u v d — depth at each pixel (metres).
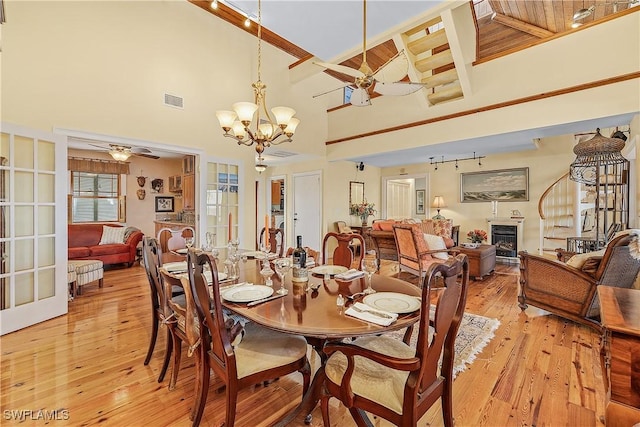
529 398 1.85
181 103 4.18
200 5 4.29
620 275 2.69
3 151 2.76
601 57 3.33
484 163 6.76
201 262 1.43
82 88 3.31
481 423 1.64
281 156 6.40
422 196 7.99
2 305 2.75
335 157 6.30
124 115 3.64
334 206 6.83
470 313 3.32
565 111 3.57
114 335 2.73
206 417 1.69
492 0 4.69
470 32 4.03
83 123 3.31
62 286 3.19
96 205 6.80
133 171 7.26
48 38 3.07
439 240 4.29
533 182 6.17
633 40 3.15
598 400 1.83
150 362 2.27
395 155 6.15
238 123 3.06
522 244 6.25
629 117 3.34
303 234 7.07
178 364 1.95
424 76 4.99
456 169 7.18
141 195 7.36
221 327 1.38
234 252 2.47
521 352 2.42
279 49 5.25
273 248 3.36
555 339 2.66
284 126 2.82
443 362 1.41
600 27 3.33
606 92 3.30
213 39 4.52
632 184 3.75
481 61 4.20
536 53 3.77
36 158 2.96
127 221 7.16
